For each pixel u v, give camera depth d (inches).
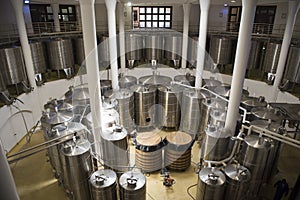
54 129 220.7
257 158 211.2
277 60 376.5
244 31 199.8
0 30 423.2
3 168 71.9
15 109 319.3
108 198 190.2
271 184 255.9
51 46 409.4
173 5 538.3
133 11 540.4
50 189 252.7
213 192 194.4
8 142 309.4
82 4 172.2
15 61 336.8
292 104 285.9
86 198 221.3
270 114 266.5
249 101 306.8
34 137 351.6
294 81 351.6
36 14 515.8
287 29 337.1
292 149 319.0
